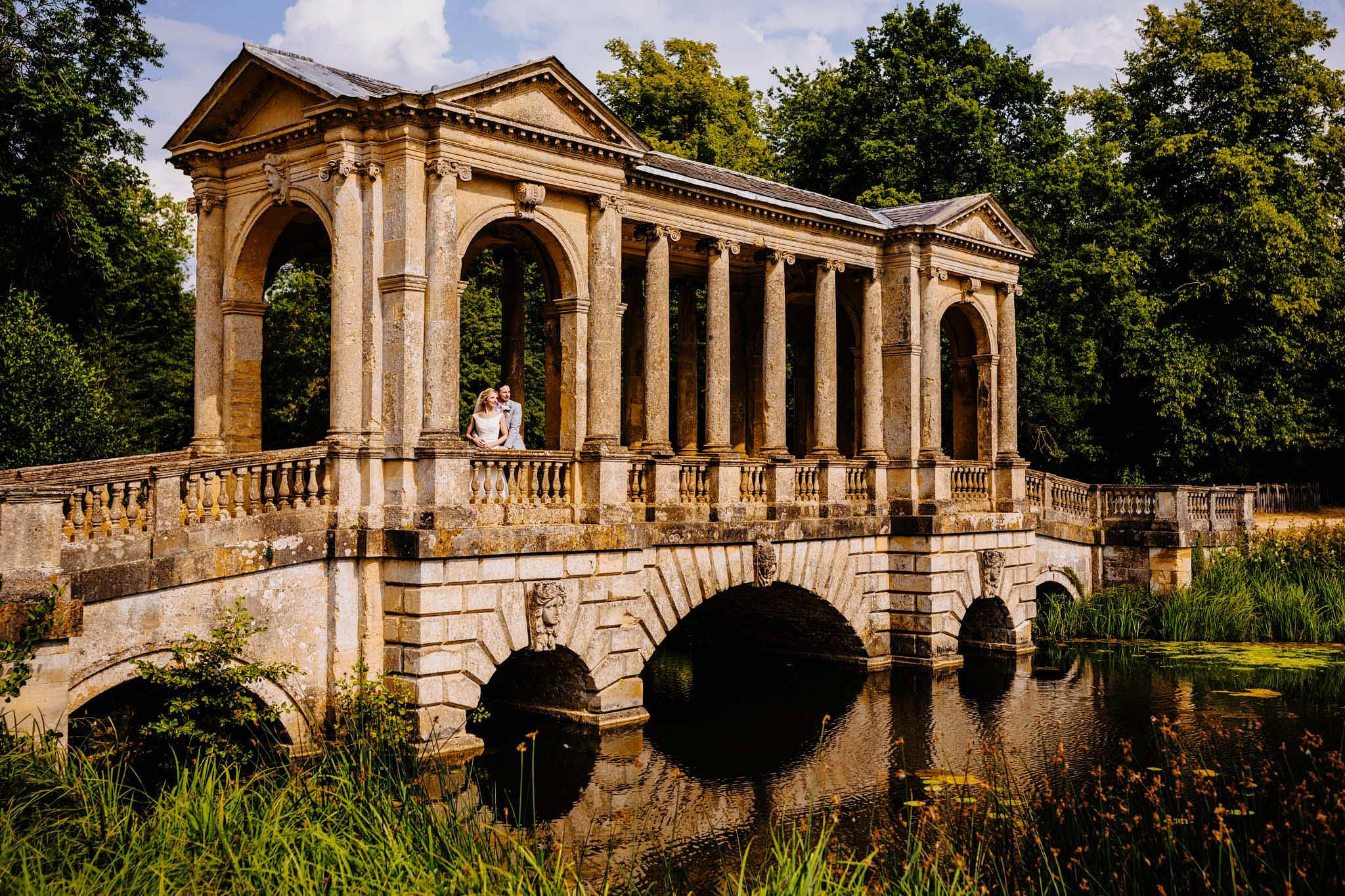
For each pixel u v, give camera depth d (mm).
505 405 19953
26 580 12961
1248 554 32438
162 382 38844
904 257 25781
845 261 25188
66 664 13141
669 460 20922
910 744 19219
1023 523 28125
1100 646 28828
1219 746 18438
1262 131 39406
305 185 18078
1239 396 38469
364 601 17109
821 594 24281
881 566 25922
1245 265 37781
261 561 16062
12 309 23328
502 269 23047
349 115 17188
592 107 19062
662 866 13375
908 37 37500
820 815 15328
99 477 14469
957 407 29547
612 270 19703
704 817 15273
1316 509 44812
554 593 18297
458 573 17188
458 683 17203
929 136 35906
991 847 13297
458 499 17203
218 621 15602
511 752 17984
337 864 10227
